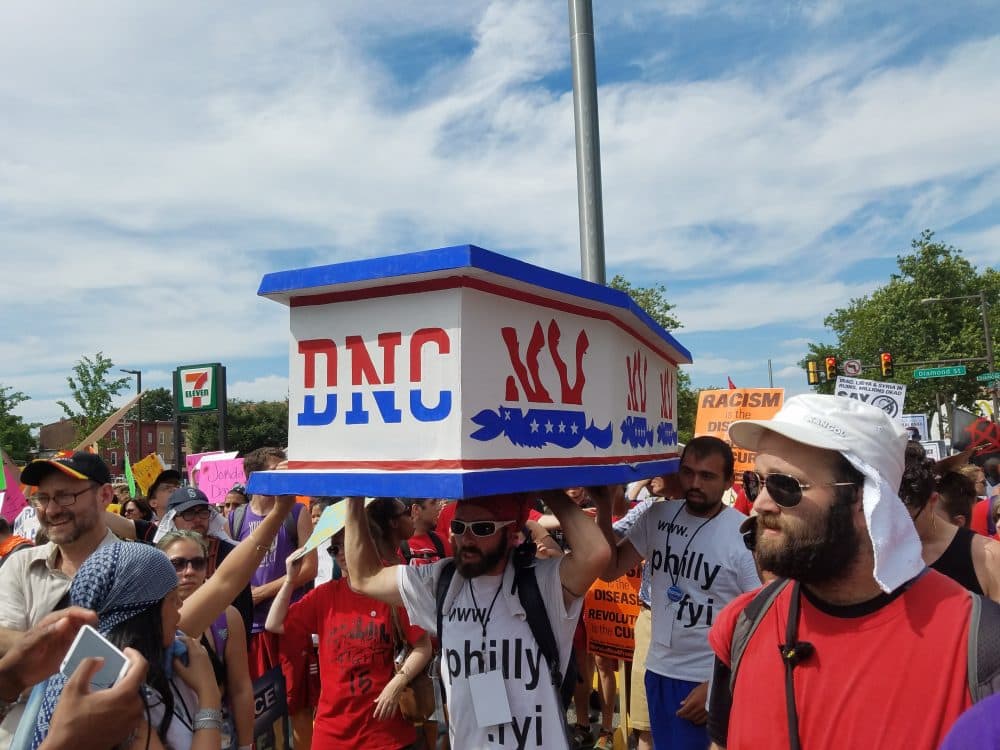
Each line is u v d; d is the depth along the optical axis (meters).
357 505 2.98
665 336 3.41
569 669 2.80
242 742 2.85
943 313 43.75
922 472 2.45
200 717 2.09
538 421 2.34
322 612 3.80
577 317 2.59
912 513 2.44
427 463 2.06
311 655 4.28
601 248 4.86
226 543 4.71
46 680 1.80
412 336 2.12
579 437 2.56
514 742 2.47
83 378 29.00
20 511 7.76
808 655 1.62
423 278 2.08
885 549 1.52
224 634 2.88
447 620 2.66
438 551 5.29
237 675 2.88
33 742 1.74
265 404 52.41
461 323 2.03
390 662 3.70
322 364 2.29
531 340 2.33
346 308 2.24
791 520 1.63
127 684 1.53
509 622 2.57
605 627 4.97
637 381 3.18
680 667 3.35
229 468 8.55
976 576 2.39
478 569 2.56
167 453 69.50
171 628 2.07
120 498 9.73
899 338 44.34
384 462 2.14
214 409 13.23
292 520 5.17
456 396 2.02
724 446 3.41
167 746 1.99
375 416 2.17
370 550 2.97
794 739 1.58
